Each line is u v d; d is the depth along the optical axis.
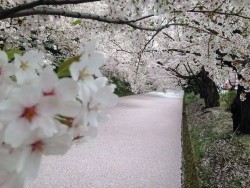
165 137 9.64
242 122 7.53
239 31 6.31
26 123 0.58
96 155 7.14
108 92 0.69
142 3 3.10
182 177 5.78
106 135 9.50
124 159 6.95
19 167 0.57
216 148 6.47
